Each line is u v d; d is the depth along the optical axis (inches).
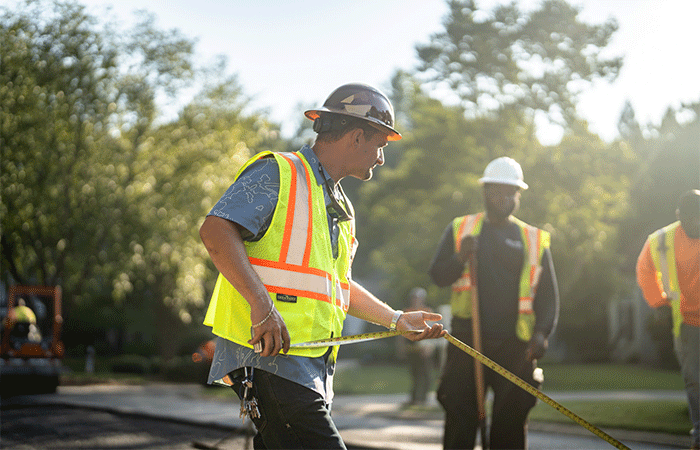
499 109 1091.9
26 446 335.6
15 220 818.2
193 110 941.8
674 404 499.8
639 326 1498.5
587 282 1489.9
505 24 1070.4
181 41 888.9
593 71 1057.5
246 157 981.2
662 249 255.8
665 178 1352.1
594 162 1075.9
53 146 834.8
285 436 115.1
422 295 600.4
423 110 1139.3
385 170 1409.9
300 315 118.4
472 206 1098.7
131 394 721.0
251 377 116.3
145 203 903.1
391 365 1660.9
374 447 336.2
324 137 128.1
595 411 460.4
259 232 118.0
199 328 1659.7
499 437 224.4
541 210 1054.4
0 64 810.8
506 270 226.2
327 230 125.4
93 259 903.1
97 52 843.4
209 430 404.2
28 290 770.8
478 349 218.4
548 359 1636.3
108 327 1812.3
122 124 899.4
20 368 719.1
